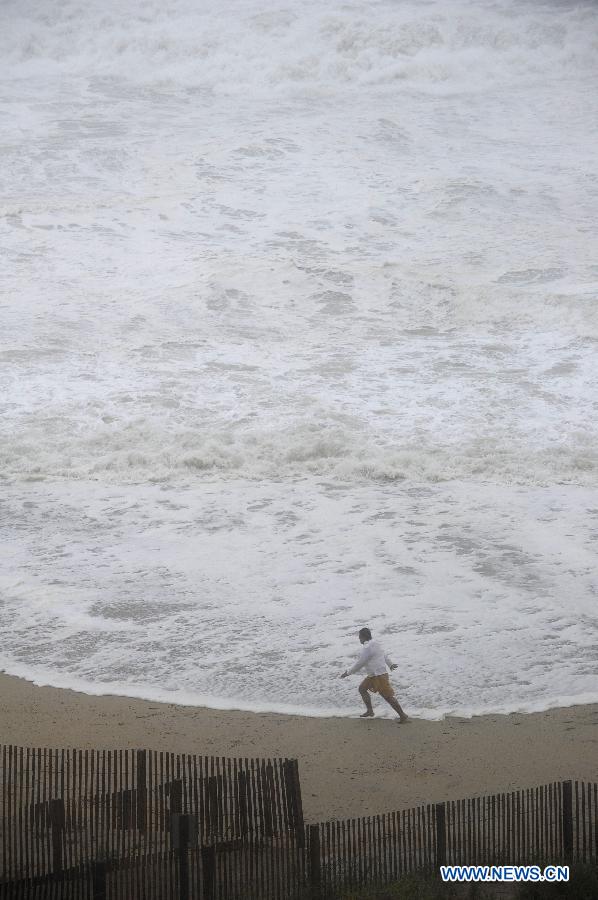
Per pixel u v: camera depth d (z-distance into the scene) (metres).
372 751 32.47
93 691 37.38
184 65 160.75
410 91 151.75
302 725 34.53
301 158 126.69
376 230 108.00
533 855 24.77
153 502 60.81
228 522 57.38
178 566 50.66
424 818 24.94
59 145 128.88
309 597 46.47
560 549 52.41
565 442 69.00
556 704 35.78
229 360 81.25
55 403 73.38
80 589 47.66
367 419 72.06
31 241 101.31
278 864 24.00
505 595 46.31
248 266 97.50
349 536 54.84
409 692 36.97
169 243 103.31
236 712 35.62
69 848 25.36
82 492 62.53
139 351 81.94
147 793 28.09
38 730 34.06
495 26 165.50
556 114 142.62
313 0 177.25
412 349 83.88
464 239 105.69
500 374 78.88
